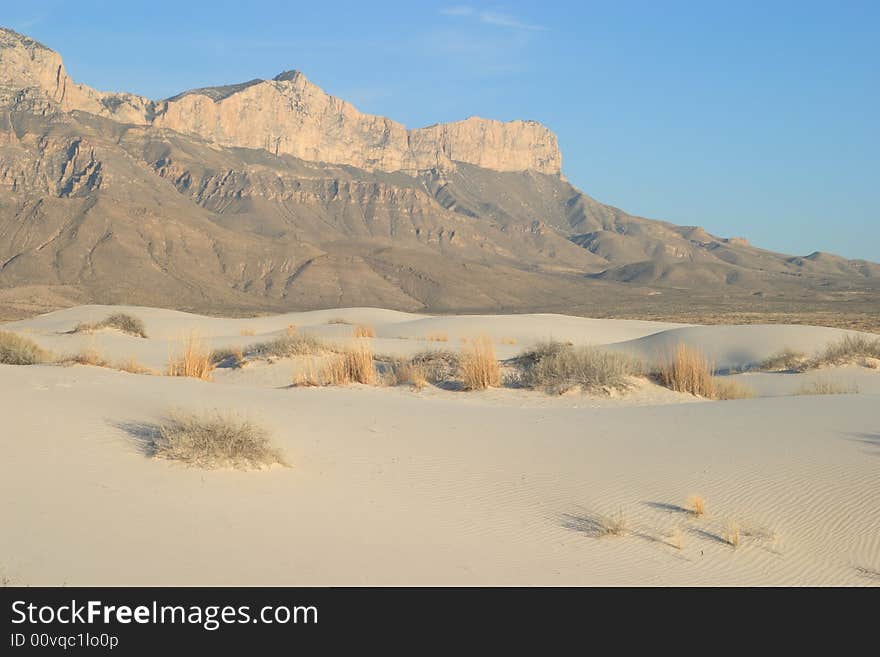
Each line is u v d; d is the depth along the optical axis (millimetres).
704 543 9578
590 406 19969
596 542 9531
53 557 7746
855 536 9695
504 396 21547
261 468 11242
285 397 17922
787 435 13953
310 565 8195
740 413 16438
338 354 26141
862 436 13578
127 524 8734
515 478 11812
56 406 13633
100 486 9883
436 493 11000
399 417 15883
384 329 50531
